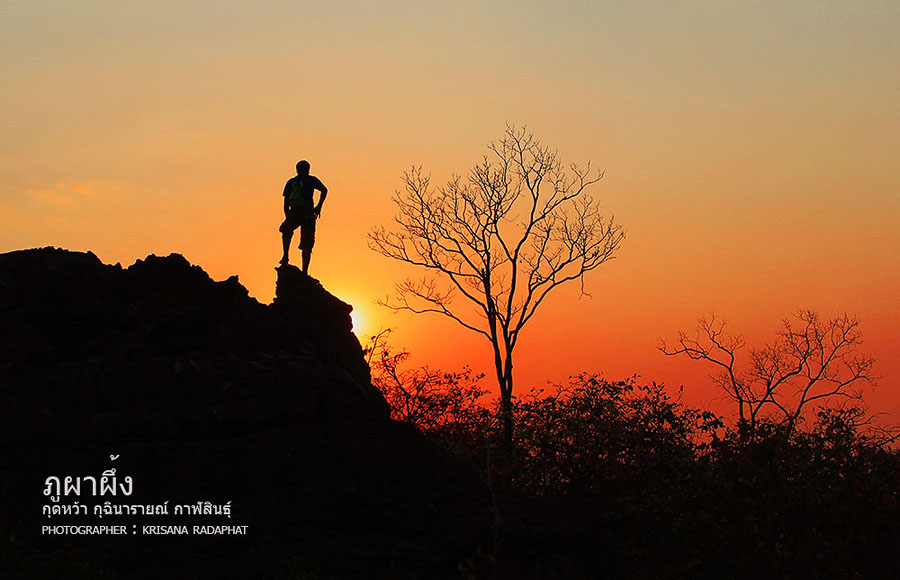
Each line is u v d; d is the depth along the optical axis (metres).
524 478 27.23
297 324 21.36
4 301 20.06
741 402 40.12
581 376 27.83
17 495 18.53
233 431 19.44
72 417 19.11
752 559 22.12
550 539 21.14
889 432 23.61
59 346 20.28
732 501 23.03
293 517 18.94
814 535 22.66
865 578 22.89
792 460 23.08
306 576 18.11
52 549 18.25
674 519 22.80
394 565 19.02
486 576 19.45
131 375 19.58
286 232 23.20
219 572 18.33
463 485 20.19
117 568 18.16
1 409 18.94
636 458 26.61
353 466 19.41
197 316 20.77
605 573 22.05
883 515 23.25
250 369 19.78
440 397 37.00
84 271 20.75
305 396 19.72
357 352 23.08
